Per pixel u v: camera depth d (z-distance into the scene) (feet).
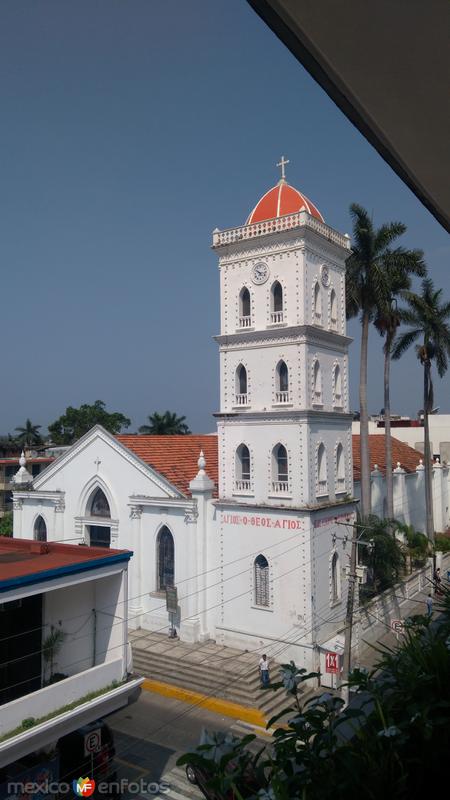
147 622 114.21
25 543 80.33
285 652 98.22
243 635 103.50
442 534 180.55
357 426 259.39
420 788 13.52
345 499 107.76
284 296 102.68
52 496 130.00
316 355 104.22
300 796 13.07
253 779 14.20
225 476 107.86
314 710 15.42
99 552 73.26
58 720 60.90
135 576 116.57
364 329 133.90
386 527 123.13
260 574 103.55
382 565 115.03
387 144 9.31
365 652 105.19
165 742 80.38
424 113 8.39
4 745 56.34
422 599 127.95
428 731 13.71
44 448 288.51
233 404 107.86
